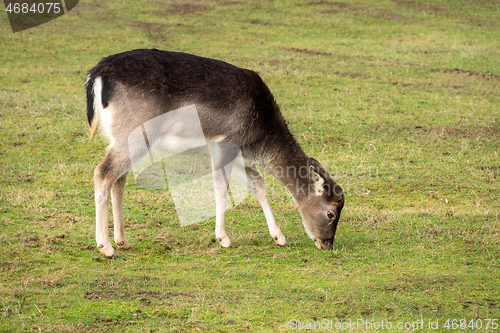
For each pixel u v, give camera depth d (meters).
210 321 5.20
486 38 20.59
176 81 6.62
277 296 5.80
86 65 16.14
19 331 4.79
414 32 21.28
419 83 16.03
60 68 15.78
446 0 25.55
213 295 5.74
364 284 6.17
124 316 5.19
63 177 9.20
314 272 6.48
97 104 6.56
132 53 6.67
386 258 6.98
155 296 5.64
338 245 7.38
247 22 21.58
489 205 9.02
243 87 6.92
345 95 14.84
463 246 7.37
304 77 16.05
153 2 23.31
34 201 8.03
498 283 6.27
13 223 7.21
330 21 22.14
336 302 5.69
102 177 6.39
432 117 13.45
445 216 8.43
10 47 17.03
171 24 20.72
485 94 15.23
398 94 15.09
